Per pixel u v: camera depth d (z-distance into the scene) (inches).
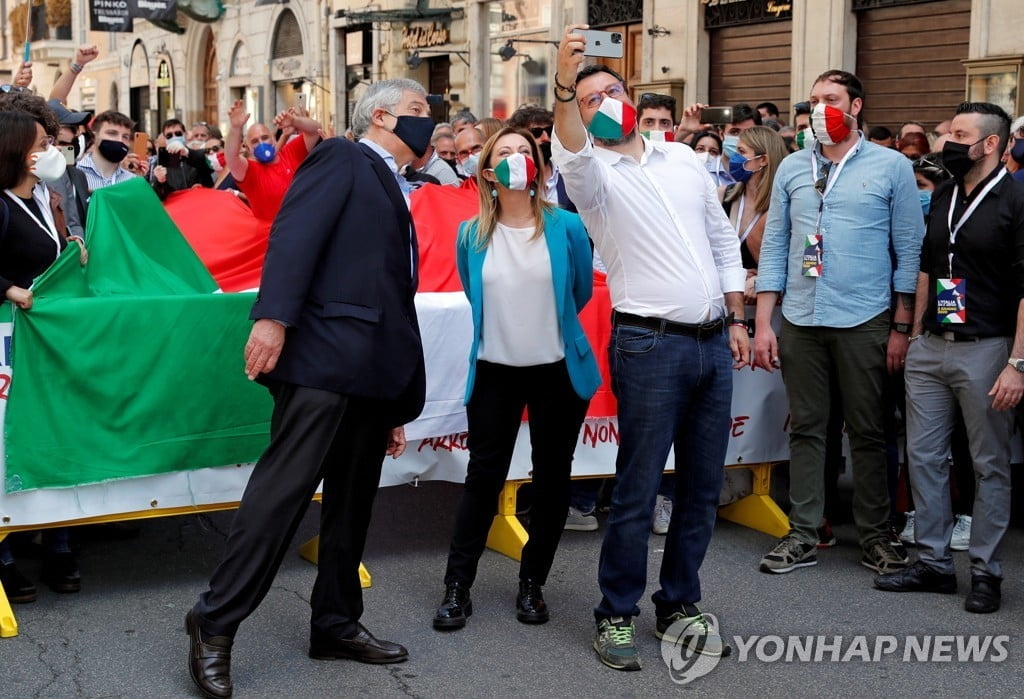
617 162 161.8
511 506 212.1
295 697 152.1
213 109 1191.6
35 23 1453.0
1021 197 179.8
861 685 156.9
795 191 202.8
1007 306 182.7
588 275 175.3
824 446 206.2
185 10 1042.7
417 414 162.2
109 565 204.4
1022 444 216.8
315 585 163.6
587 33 157.5
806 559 205.3
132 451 179.2
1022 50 406.6
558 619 180.7
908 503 227.9
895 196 196.4
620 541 162.4
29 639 169.9
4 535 173.5
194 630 152.4
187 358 181.5
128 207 190.2
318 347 148.9
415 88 162.4
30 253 179.2
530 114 227.1
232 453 186.5
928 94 449.7
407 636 173.6
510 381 172.7
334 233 150.6
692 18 552.1
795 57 493.7
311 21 947.3
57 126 185.6
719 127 311.1
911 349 192.1
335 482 160.1
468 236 174.4
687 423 165.6
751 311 225.5
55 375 173.6
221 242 226.2
